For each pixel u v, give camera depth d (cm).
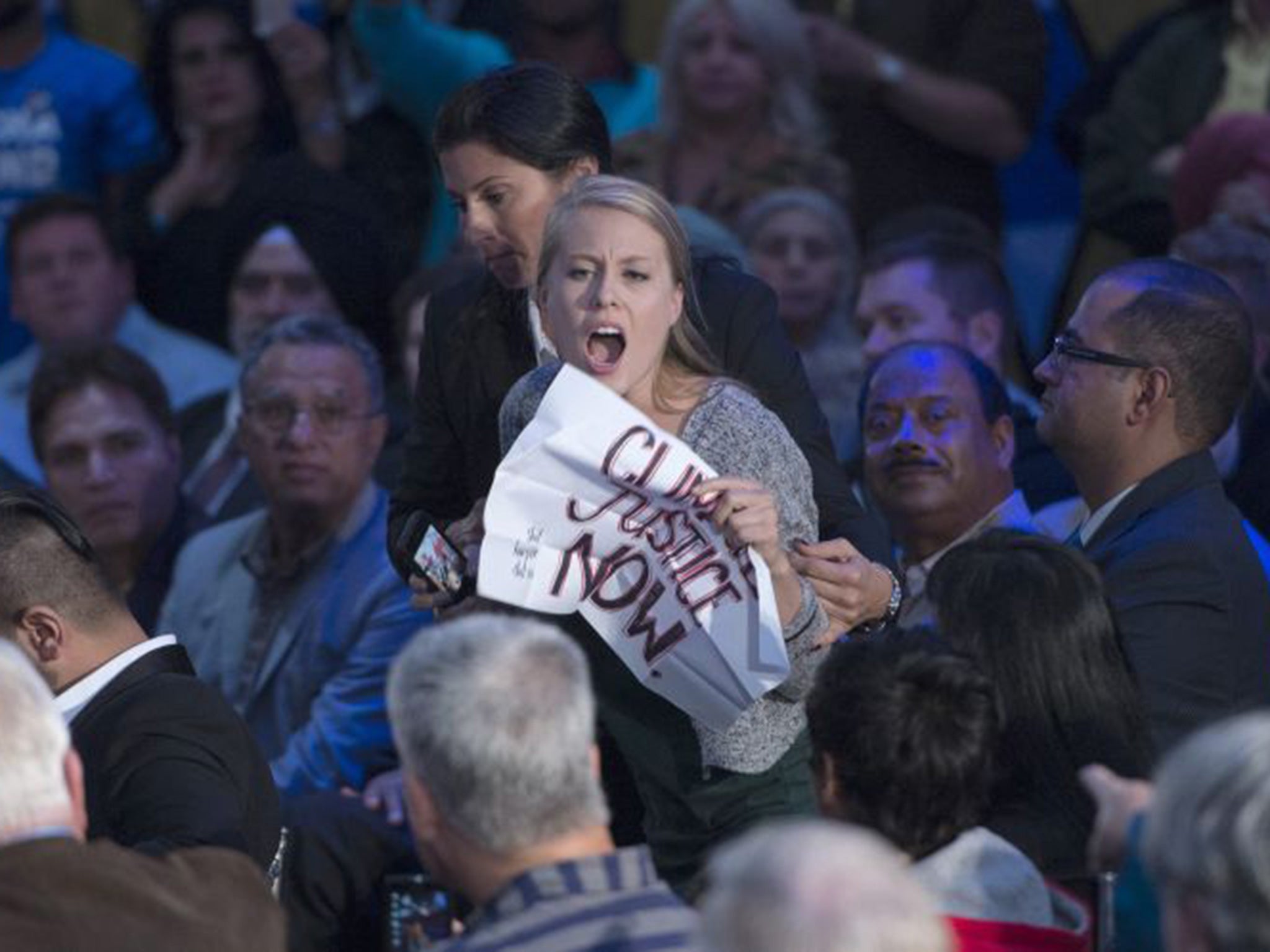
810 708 1295
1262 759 960
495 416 1529
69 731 1483
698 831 1435
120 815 1484
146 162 3017
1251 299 2208
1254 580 1653
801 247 2486
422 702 1145
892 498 1862
